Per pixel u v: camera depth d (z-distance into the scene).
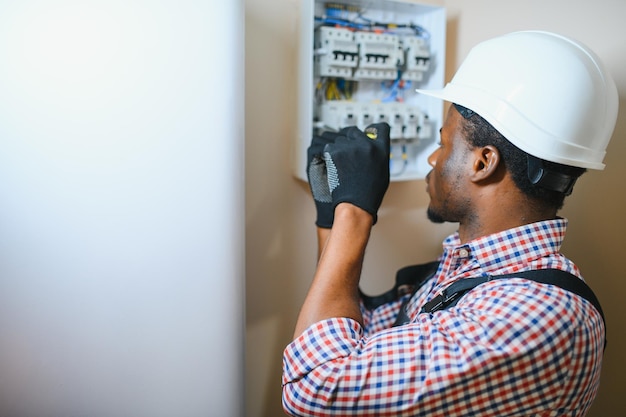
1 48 0.61
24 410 0.68
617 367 1.00
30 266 0.66
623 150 0.95
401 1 1.09
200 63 0.70
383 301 1.05
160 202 0.71
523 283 0.62
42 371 0.68
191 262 0.74
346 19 1.12
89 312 0.69
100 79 0.65
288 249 1.19
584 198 1.04
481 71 0.71
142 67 0.67
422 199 1.38
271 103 1.11
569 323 0.59
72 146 0.65
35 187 0.65
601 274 1.01
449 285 0.74
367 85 1.18
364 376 0.59
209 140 0.72
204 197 0.73
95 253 0.68
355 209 0.74
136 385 0.73
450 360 0.57
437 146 1.20
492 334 0.57
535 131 0.64
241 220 0.79
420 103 1.23
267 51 1.08
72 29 0.63
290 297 1.21
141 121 0.68
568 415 0.63
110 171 0.67
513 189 0.69
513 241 0.70
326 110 1.09
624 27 0.92
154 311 0.73
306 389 0.62
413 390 0.58
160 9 0.67
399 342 0.61
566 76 0.64
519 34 0.71
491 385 0.57
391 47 1.09
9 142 0.63
